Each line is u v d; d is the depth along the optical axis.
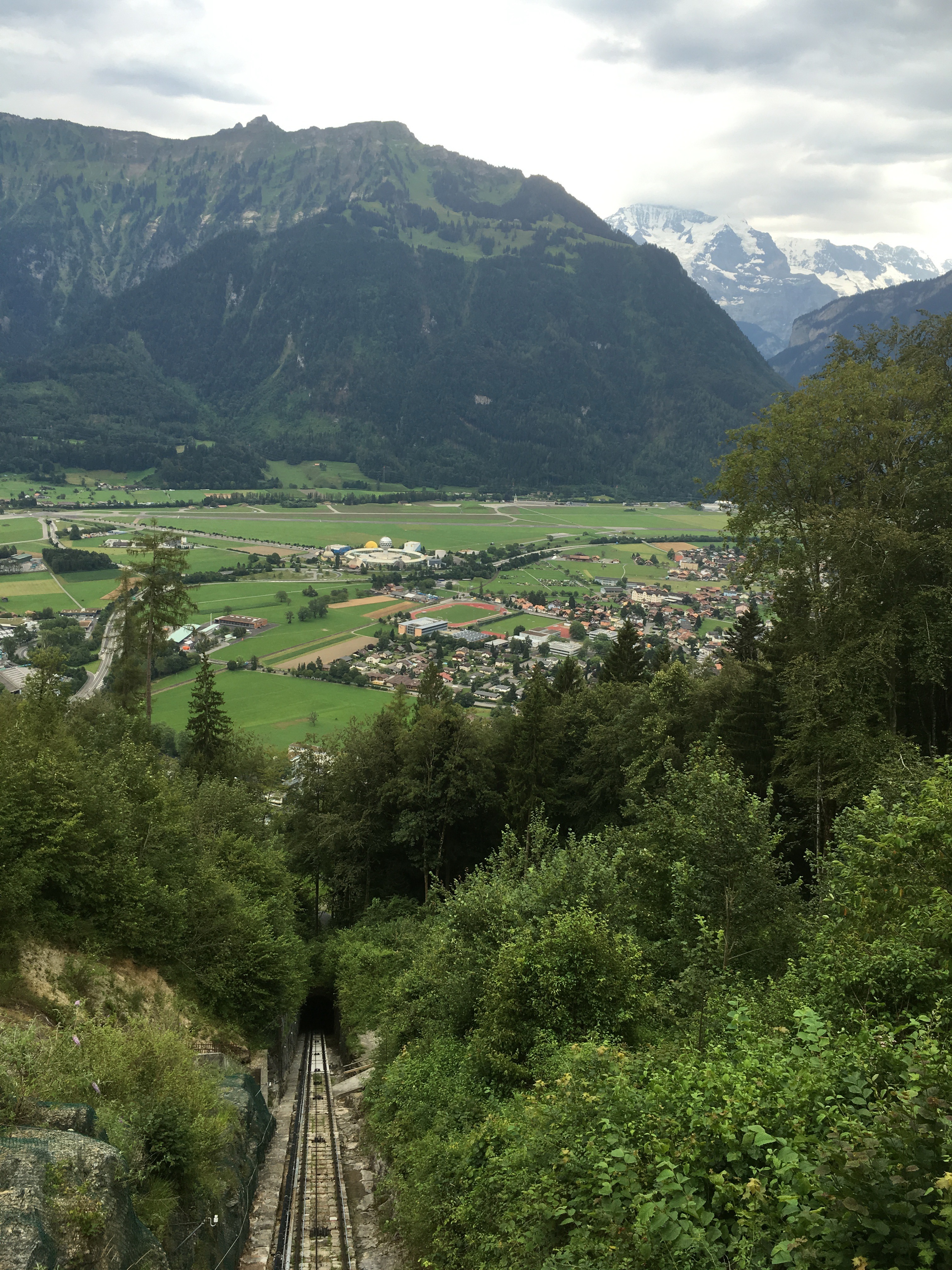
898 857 14.28
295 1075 31.61
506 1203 11.82
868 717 29.20
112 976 20.64
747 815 18.64
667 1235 7.71
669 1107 10.21
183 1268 12.15
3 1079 11.21
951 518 30.30
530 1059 15.66
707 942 17.58
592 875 20.30
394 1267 14.73
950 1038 10.39
